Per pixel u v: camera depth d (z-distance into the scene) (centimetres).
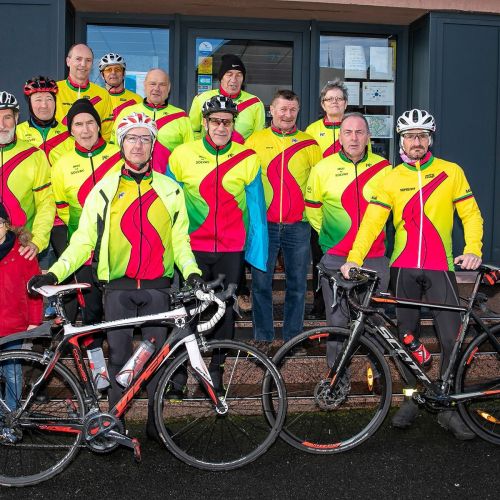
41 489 337
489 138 593
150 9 604
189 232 421
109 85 560
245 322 509
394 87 645
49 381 357
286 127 466
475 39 588
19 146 410
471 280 566
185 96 629
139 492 333
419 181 394
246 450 379
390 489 336
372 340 383
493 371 407
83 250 359
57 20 545
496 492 333
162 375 360
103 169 416
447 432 407
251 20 626
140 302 363
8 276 365
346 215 426
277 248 465
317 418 419
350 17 615
